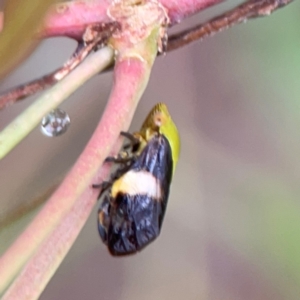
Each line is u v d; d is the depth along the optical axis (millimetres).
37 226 65
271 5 72
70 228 68
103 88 90
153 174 79
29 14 62
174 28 85
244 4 72
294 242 98
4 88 71
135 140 79
